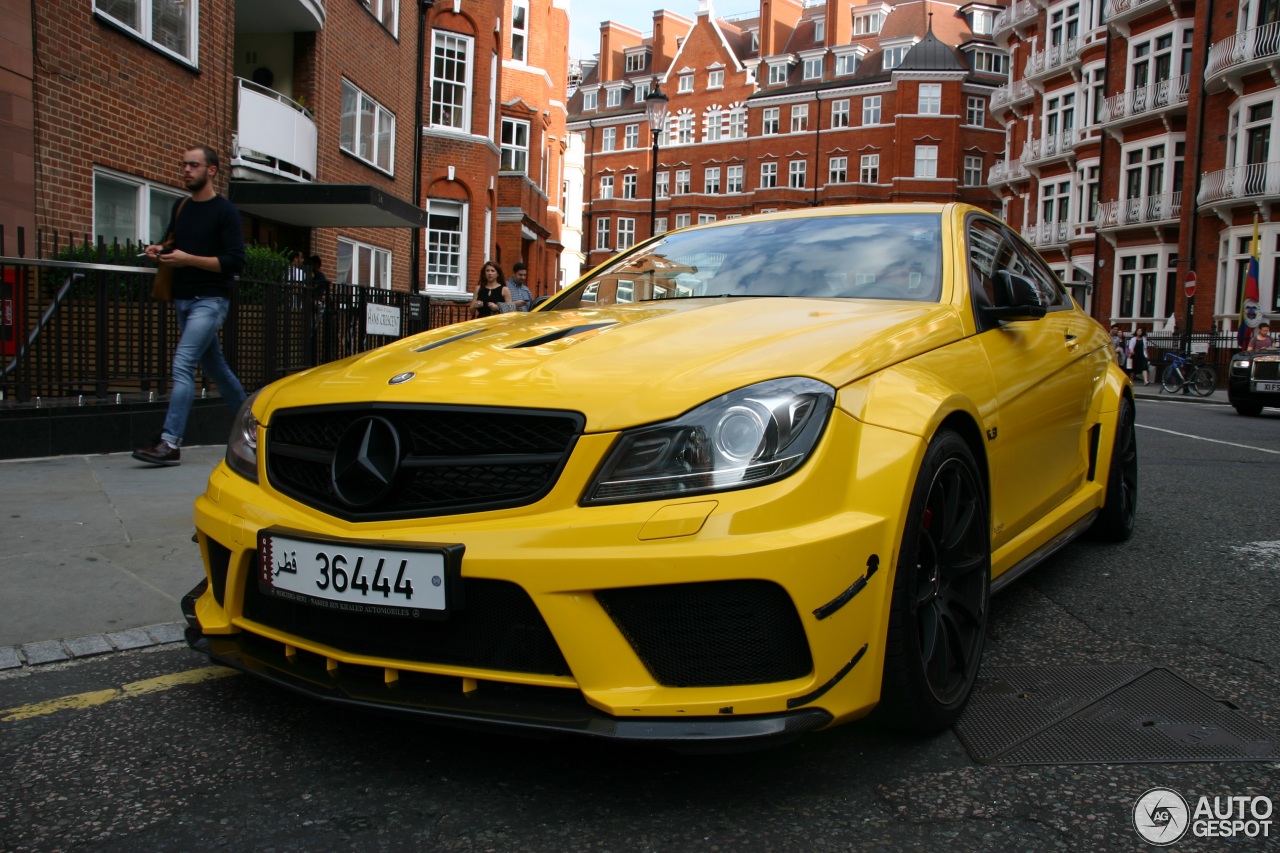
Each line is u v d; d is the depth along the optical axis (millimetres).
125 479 5738
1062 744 2447
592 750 2416
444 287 24281
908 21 68875
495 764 2348
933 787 2223
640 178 82312
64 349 6598
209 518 2568
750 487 2025
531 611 2068
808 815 2098
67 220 9719
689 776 2277
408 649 2205
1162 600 3766
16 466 6059
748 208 74000
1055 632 3365
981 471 2744
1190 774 2297
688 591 2012
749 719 1996
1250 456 8547
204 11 12133
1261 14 27734
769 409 2096
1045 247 41125
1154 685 2854
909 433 2271
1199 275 30312
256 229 14992
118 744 2473
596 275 3875
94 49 10070
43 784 2254
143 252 7258
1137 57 34750
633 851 1952
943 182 64750
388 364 2602
